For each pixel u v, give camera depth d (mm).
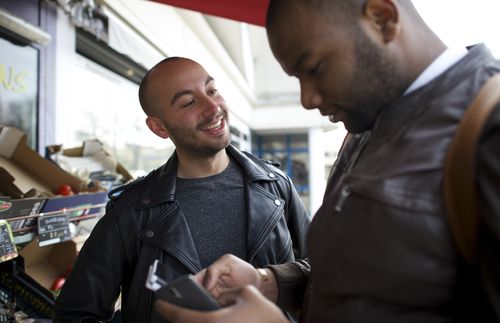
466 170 427
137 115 4172
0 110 2086
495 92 448
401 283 482
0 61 2080
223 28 7512
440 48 581
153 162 4727
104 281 1155
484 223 402
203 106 1208
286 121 10961
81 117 3035
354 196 547
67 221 1499
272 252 1236
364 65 541
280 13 557
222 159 1332
